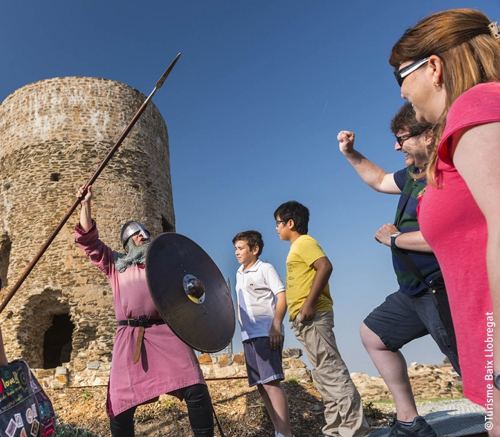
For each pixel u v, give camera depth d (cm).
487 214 124
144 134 1702
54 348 1753
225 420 586
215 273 440
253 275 484
